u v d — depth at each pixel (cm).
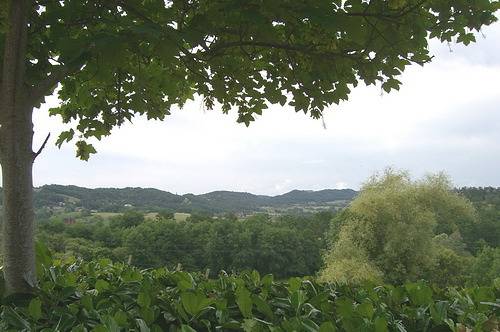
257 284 403
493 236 4881
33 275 332
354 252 3009
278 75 425
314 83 407
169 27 270
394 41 330
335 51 362
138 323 267
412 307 338
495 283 424
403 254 2992
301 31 344
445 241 3797
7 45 321
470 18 323
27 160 332
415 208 3012
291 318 281
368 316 289
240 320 306
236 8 288
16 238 325
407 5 320
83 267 463
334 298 365
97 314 288
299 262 5047
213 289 372
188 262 4394
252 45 372
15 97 326
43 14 346
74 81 416
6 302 314
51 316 296
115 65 286
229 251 4762
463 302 353
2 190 329
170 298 335
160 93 499
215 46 364
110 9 329
